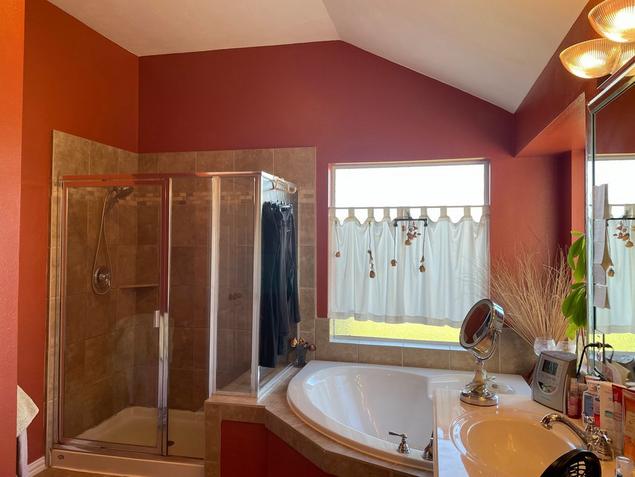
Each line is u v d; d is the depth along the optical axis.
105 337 2.87
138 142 3.59
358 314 3.15
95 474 2.67
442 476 1.14
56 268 2.81
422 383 2.80
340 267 3.20
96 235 2.88
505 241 2.96
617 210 1.42
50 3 2.79
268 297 2.68
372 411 2.86
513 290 2.84
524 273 2.89
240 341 2.60
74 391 2.86
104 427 2.83
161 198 2.79
